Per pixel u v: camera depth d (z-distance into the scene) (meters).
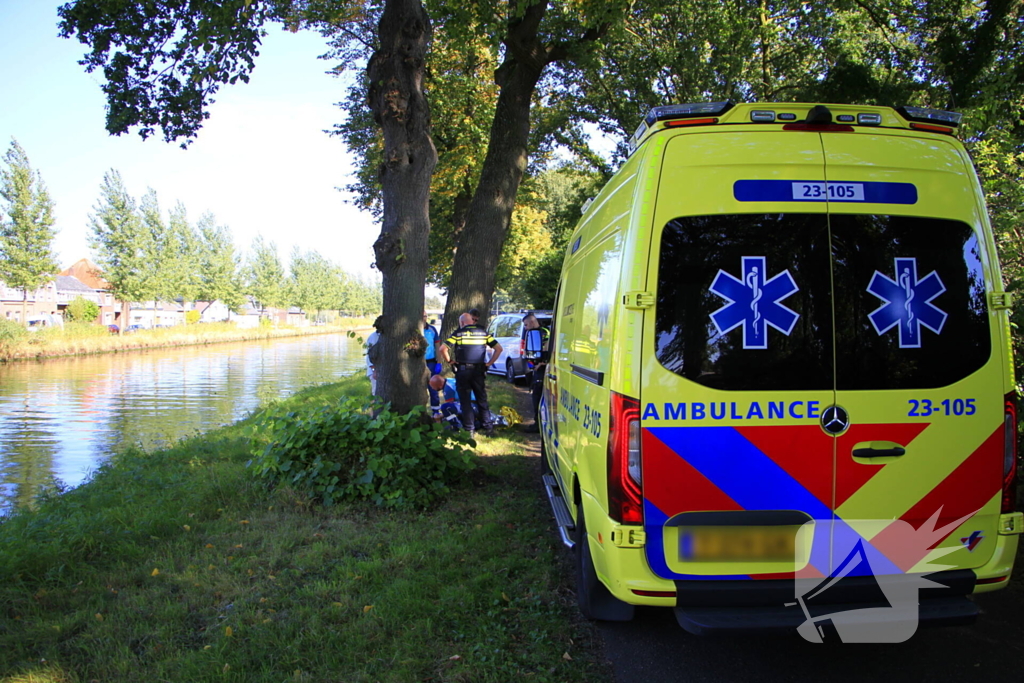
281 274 90.44
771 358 2.88
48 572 4.16
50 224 39.97
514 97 10.26
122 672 3.15
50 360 34.44
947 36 6.93
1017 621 3.67
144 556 4.54
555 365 5.54
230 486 5.96
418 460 5.74
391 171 6.33
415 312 6.38
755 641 3.54
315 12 10.18
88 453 10.86
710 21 15.55
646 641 3.53
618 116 19.34
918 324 2.93
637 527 2.86
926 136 3.05
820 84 10.09
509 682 3.09
